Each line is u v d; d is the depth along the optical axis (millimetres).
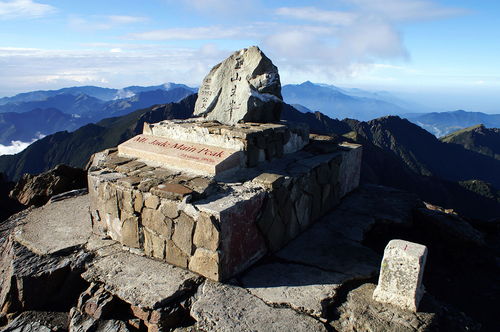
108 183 5496
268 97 7320
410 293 4070
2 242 6172
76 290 5008
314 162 6539
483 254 6230
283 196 5438
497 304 5012
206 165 5508
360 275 4801
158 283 4492
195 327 4008
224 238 4445
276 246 5422
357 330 3869
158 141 6770
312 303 4168
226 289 4395
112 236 5652
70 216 6645
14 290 4883
